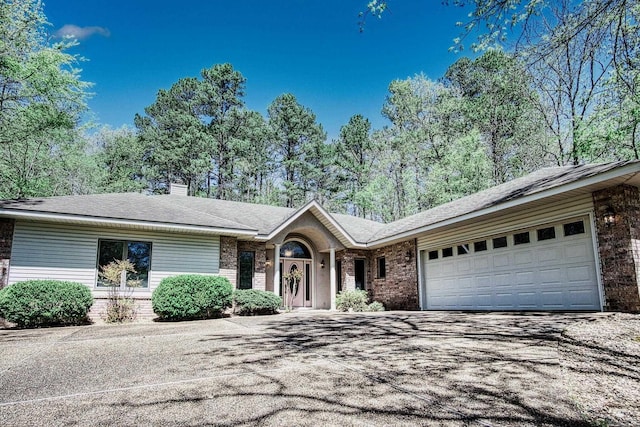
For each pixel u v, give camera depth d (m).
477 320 9.14
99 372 4.99
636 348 5.51
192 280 12.67
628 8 6.01
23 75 14.82
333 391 4.06
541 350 5.52
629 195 9.27
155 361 5.62
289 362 5.41
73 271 12.22
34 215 11.34
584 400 3.66
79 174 27.41
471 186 25.48
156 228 13.16
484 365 4.88
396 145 34.34
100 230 12.79
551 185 10.24
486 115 21.61
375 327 8.85
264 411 3.51
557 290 10.60
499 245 12.50
